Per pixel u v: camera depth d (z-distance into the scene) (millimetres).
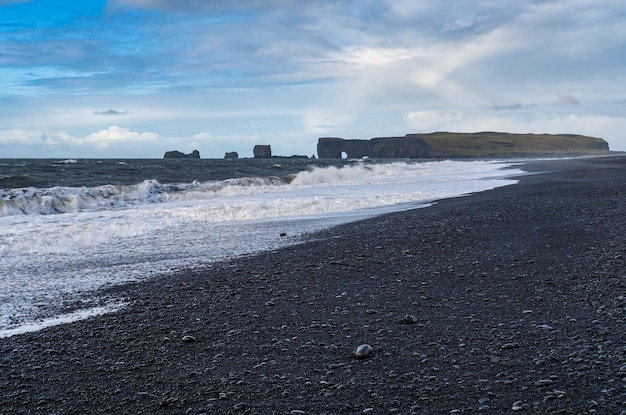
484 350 4316
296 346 4629
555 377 3686
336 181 30625
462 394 3547
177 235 10953
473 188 21953
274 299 6152
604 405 3238
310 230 11250
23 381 4074
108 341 4930
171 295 6473
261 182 27031
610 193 16266
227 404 3576
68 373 4207
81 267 8133
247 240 10234
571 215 11680
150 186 20266
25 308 6070
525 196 16266
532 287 6164
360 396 3605
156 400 3686
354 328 5059
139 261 8523
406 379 3846
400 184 26484
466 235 9797
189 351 4609
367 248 9000
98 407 3615
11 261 8578
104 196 18000
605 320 4824
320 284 6785
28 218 13477
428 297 6012
